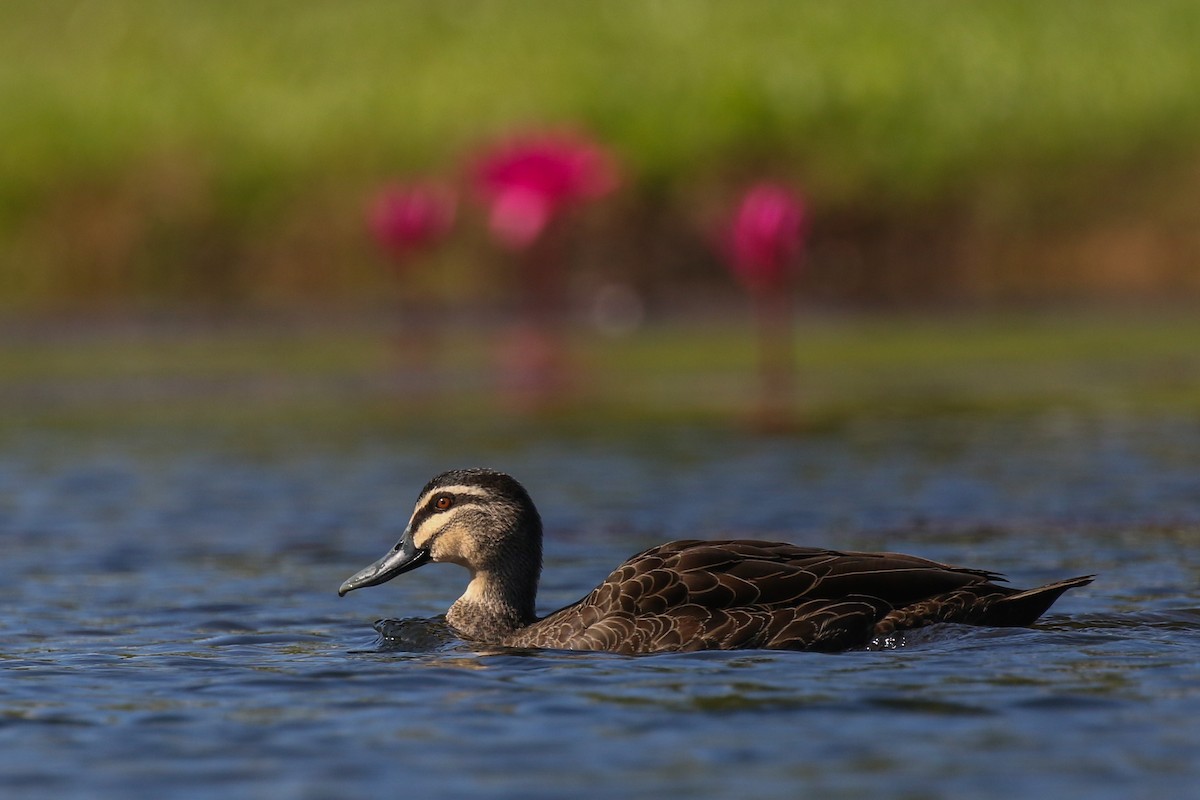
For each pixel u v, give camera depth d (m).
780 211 19.50
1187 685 8.05
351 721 7.73
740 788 6.66
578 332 25.25
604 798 6.57
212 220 28.17
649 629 9.24
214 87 31.28
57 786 6.86
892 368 21.52
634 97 29.58
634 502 13.90
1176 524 12.64
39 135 29.25
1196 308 25.67
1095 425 17.14
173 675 8.73
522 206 23.38
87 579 11.49
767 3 32.62
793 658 8.82
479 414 18.58
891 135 28.98
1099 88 30.17
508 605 10.27
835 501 13.77
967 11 32.28
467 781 6.80
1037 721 7.48
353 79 31.33
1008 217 28.39
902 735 7.30
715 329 25.25
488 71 31.02
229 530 13.16
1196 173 28.81
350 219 28.16
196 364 22.48
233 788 6.80
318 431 17.67
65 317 26.45
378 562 10.54
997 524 12.80
